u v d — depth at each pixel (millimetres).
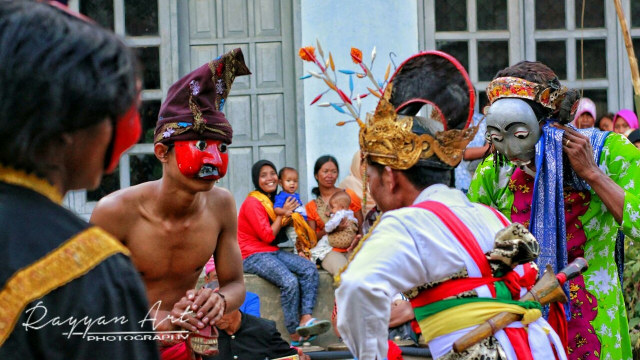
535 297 2791
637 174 3760
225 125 3381
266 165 7148
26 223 1589
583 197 3826
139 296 1673
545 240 3748
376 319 2537
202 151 3303
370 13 8531
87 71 1628
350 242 7047
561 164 3693
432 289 2660
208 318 3314
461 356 2619
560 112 3795
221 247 3633
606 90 8883
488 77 8781
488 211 2820
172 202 3363
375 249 2590
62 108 1602
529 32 8805
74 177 1710
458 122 2814
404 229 2627
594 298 3779
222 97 3410
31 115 1588
